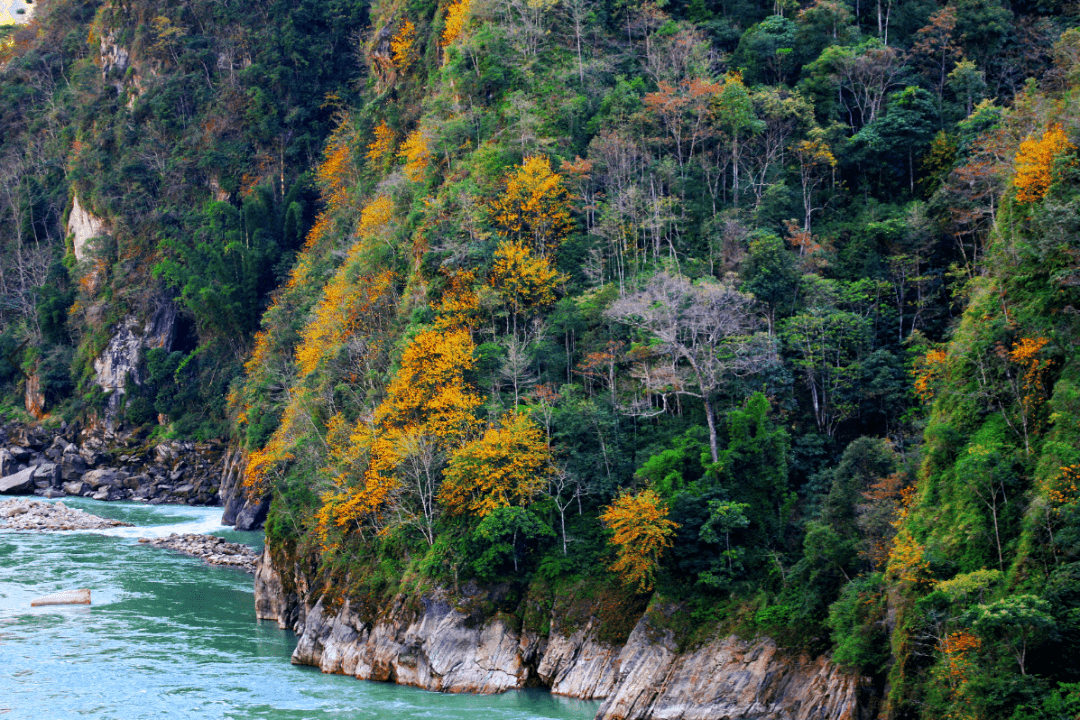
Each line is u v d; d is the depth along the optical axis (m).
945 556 38.06
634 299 62.56
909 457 49.12
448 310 68.00
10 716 44.03
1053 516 34.69
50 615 63.97
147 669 52.38
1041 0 88.56
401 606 53.94
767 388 59.88
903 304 65.69
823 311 62.97
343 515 60.38
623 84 83.56
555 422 58.34
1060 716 30.56
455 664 51.12
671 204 73.62
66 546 89.94
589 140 82.69
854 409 59.12
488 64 87.88
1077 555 33.38
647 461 55.31
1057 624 32.09
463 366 62.94
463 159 82.00
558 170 76.94
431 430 59.84
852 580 44.16
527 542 54.50
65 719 43.78
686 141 80.50
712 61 86.94
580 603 51.62
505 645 51.34
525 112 79.44
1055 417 37.19
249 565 83.69
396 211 85.38
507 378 63.44
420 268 72.56
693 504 50.88
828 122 82.00
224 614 66.38
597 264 71.38
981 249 63.88
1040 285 41.69
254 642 59.81
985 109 73.25
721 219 73.00
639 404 60.28
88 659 53.84
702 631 47.72
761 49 88.81
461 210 73.62
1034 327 40.31
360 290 82.88
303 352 88.56
